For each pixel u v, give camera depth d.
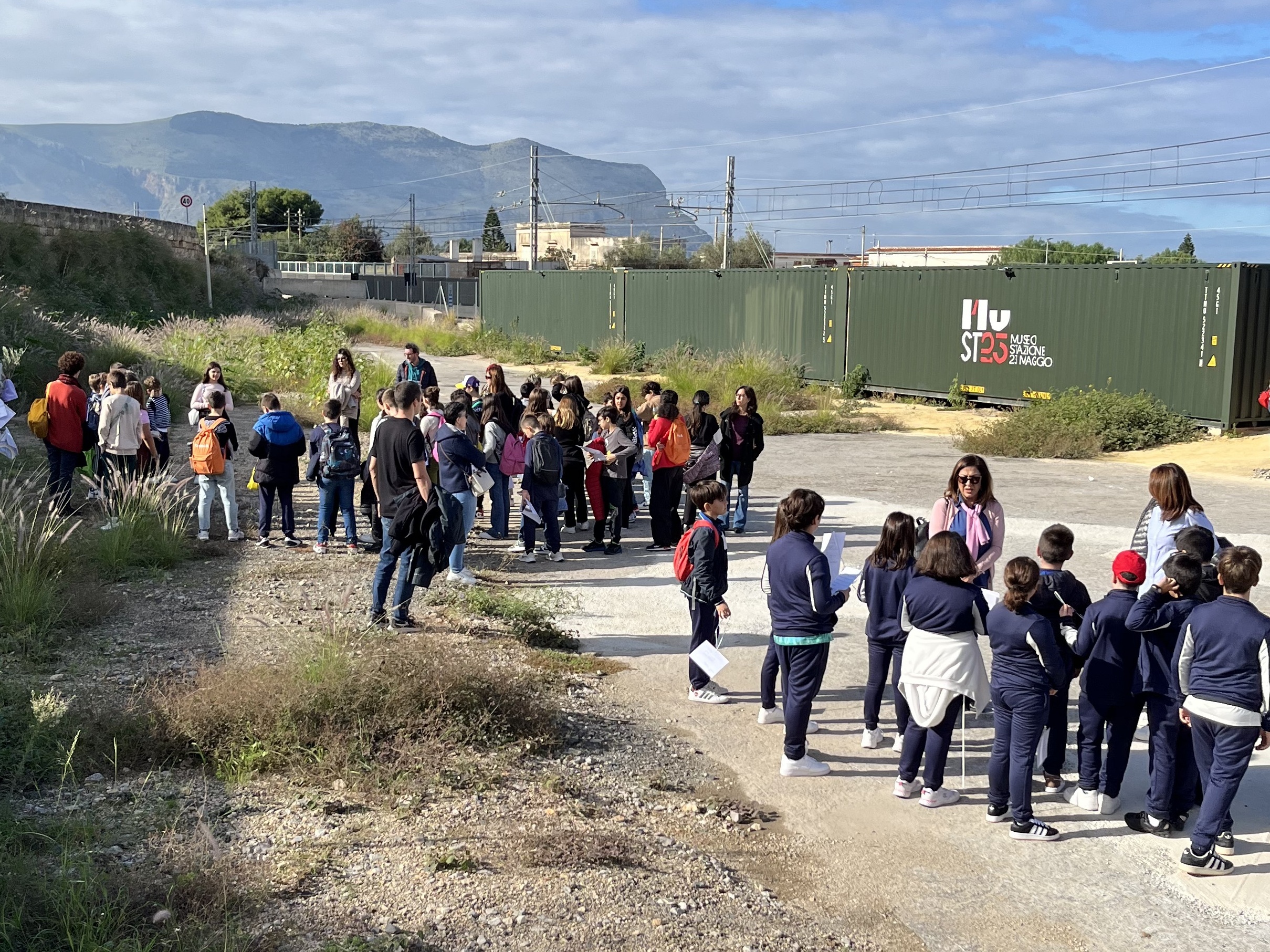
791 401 26.67
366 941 4.02
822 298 29.47
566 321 40.75
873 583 6.47
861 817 5.67
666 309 35.44
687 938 4.26
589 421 12.91
